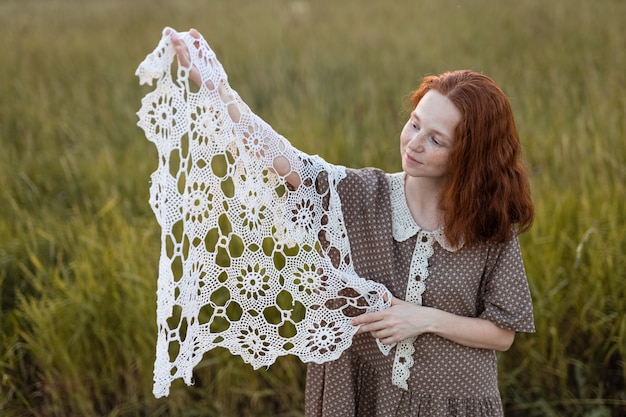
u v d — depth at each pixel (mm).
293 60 6789
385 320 1819
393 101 5699
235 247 3146
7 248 3447
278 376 3029
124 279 3107
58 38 8023
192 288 1763
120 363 3053
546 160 4250
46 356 2906
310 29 8094
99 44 7723
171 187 1641
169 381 1708
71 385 2924
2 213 3898
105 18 9305
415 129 1777
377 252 1888
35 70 6660
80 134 5215
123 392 3053
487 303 1882
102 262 3236
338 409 1979
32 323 3043
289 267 1870
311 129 4676
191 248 1733
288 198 1847
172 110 1646
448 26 7965
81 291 3041
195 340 1838
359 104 5547
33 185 4203
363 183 1905
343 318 1873
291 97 5855
